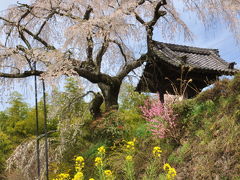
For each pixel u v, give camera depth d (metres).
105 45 9.00
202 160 4.59
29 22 9.77
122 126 7.61
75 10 9.83
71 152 8.02
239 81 5.30
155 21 9.33
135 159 5.98
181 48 9.28
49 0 8.53
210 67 7.93
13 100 20.61
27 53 7.33
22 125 18.28
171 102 6.56
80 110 9.35
